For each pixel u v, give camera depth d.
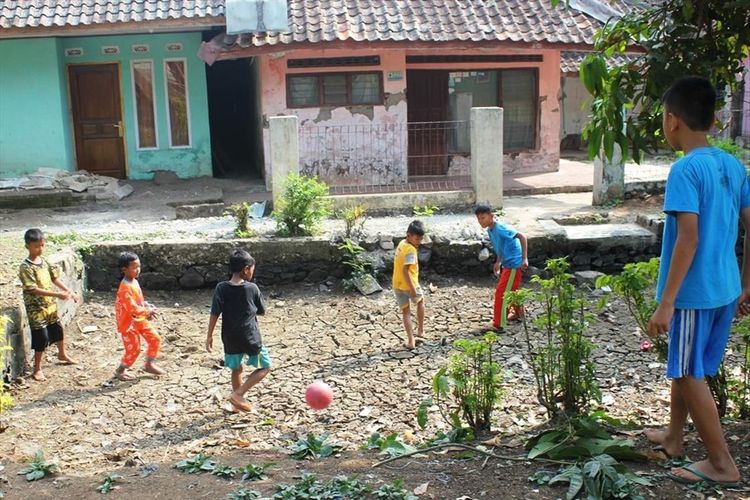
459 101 15.94
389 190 13.53
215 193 14.59
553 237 11.12
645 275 5.12
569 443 4.62
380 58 14.82
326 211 11.55
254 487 4.66
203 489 4.69
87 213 13.46
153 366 8.06
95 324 9.67
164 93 15.83
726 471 4.01
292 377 7.93
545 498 4.11
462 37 14.09
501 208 12.93
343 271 11.12
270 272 11.03
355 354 8.55
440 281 11.10
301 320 9.79
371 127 14.98
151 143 16.02
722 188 3.84
